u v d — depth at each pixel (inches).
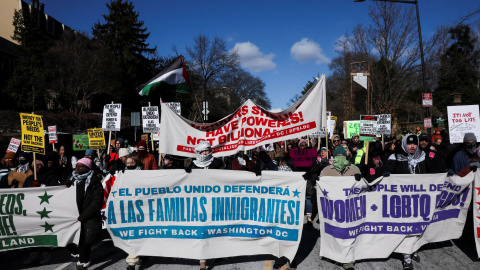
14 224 196.2
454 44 1352.1
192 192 194.2
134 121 615.2
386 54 1332.4
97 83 1385.3
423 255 213.9
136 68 1744.6
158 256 203.8
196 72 2049.7
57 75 1268.5
